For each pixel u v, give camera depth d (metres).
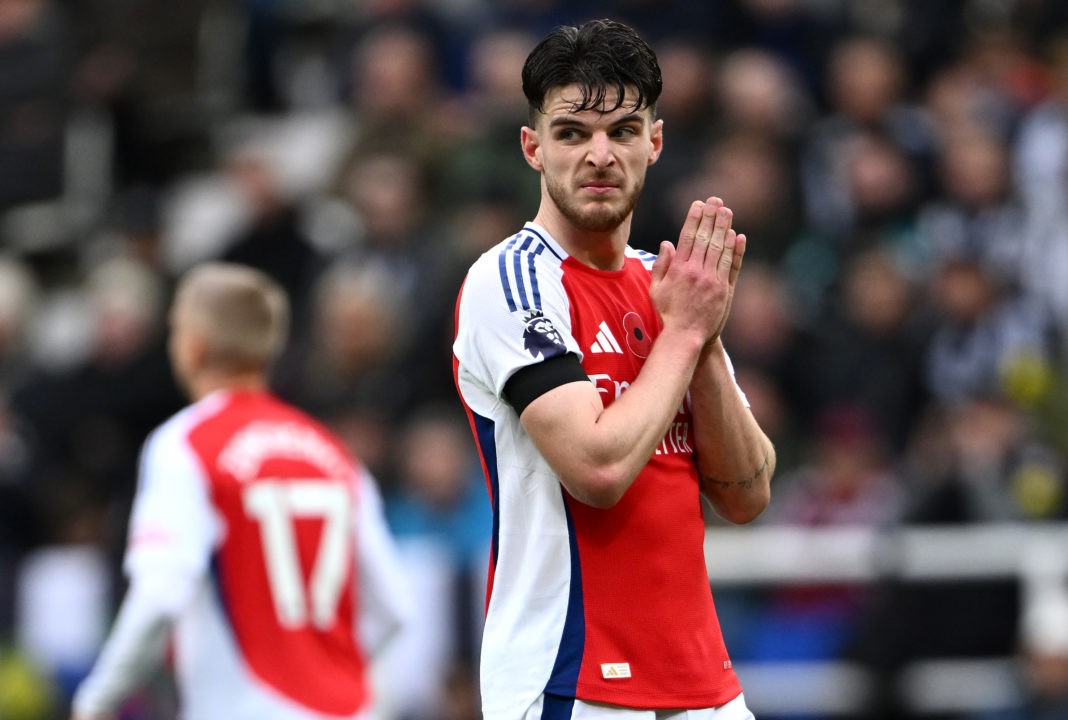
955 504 26.56
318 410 30.12
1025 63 37.50
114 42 43.16
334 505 18.03
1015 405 28.86
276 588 17.42
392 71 35.44
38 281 42.53
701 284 11.22
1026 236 32.41
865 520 27.17
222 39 45.28
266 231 34.16
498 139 33.31
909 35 37.62
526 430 10.94
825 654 26.39
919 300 31.00
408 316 31.38
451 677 26.25
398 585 18.56
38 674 28.05
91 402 32.91
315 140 42.12
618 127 11.14
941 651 25.88
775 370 29.81
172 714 24.42
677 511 11.40
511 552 11.29
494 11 37.81
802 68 36.88
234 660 17.23
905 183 33.06
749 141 32.59
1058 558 25.81
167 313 33.91
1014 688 25.61
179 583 16.77
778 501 28.09
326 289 32.34
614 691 10.97
